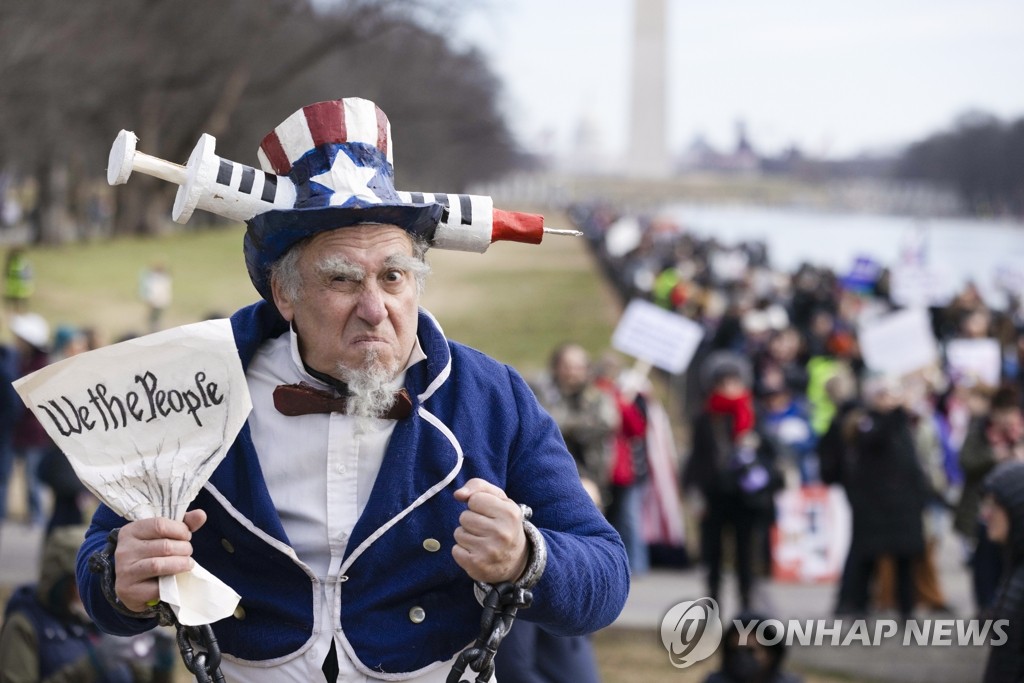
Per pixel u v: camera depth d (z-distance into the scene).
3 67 25.11
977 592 8.73
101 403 2.33
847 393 12.88
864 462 9.77
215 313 6.00
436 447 2.42
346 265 2.32
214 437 2.35
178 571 2.22
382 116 2.43
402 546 2.39
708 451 10.00
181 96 41.00
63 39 26.66
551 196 135.12
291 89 48.22
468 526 2.21
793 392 14.27
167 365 2.36
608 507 11.48
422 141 65.38
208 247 51.00
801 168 199.38
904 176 172.50
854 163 195.75
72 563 4.33
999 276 26.67
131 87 34.47
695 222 112.12
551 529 2.46
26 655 4.31
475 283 45.00
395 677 2.40
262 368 2.52
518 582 2.25
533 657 4.14
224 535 2.42
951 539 14.50
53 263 40.22
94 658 4.37
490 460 2.46
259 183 2.33
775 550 12.52
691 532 13.48
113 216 55.19
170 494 2.31
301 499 2.42
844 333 18.47
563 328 32.62
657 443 12.32
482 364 2.55
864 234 101.19
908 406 10.05
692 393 18.98
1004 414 8.99
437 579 2.41
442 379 2.47
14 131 29.28
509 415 2.50
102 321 29.64
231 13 37.22
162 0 33.31
